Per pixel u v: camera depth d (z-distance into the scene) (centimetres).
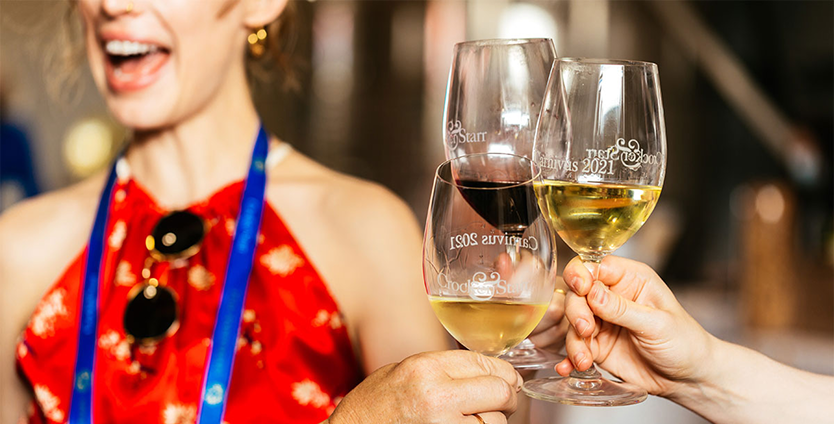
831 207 715
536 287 94
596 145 98
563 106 99
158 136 122
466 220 95
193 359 116
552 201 100
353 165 801
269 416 116
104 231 122
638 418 282
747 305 378
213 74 120
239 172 124
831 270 384
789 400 106
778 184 379
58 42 143
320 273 120
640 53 773
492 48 106
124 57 118
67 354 120
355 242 121
